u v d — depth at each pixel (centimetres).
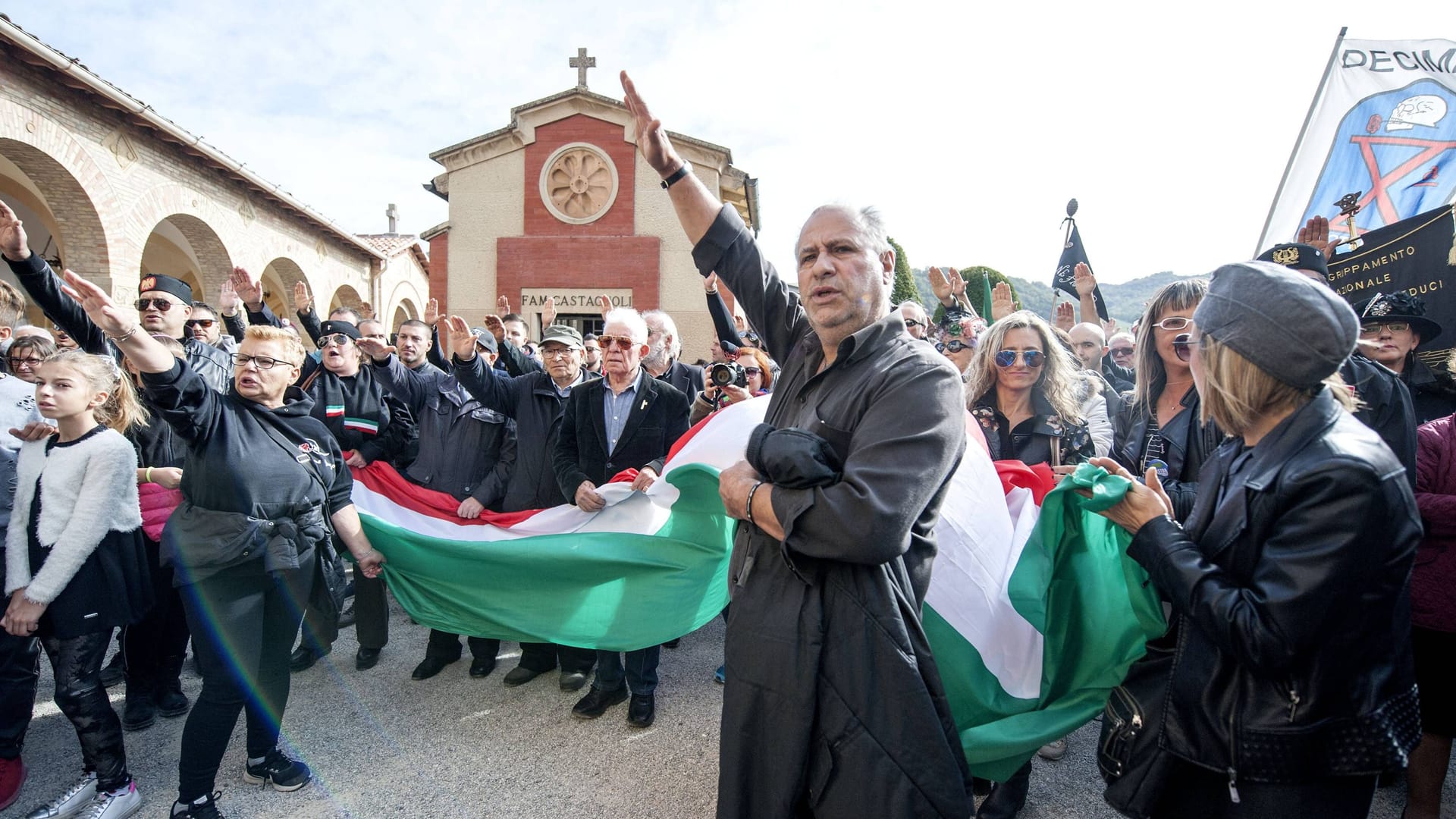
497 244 1531
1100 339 437
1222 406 149
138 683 309
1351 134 514
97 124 907
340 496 286
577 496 331
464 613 316
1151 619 183
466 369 383
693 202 209
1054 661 206
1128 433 300
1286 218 542
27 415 307
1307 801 137
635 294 1518
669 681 371
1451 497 227
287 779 266
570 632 305
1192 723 146
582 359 434
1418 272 378
